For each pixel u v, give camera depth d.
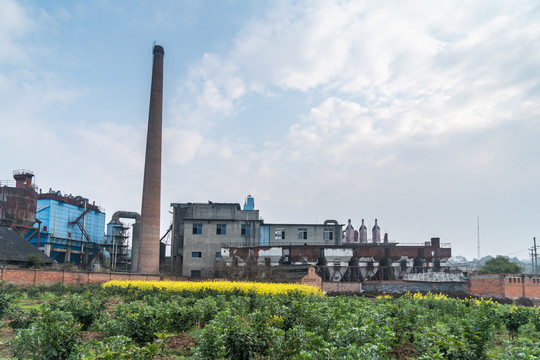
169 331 15.31
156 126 63.88
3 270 34.69
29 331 10.38
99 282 44.03
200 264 65.12
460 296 48.47
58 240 76.12
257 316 12.98
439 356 9.08
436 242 60.47
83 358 8.01
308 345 10.16
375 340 10.14
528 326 18.19
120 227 89.12
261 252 56.72
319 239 67.56
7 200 66.12
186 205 75.25
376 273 57.94
